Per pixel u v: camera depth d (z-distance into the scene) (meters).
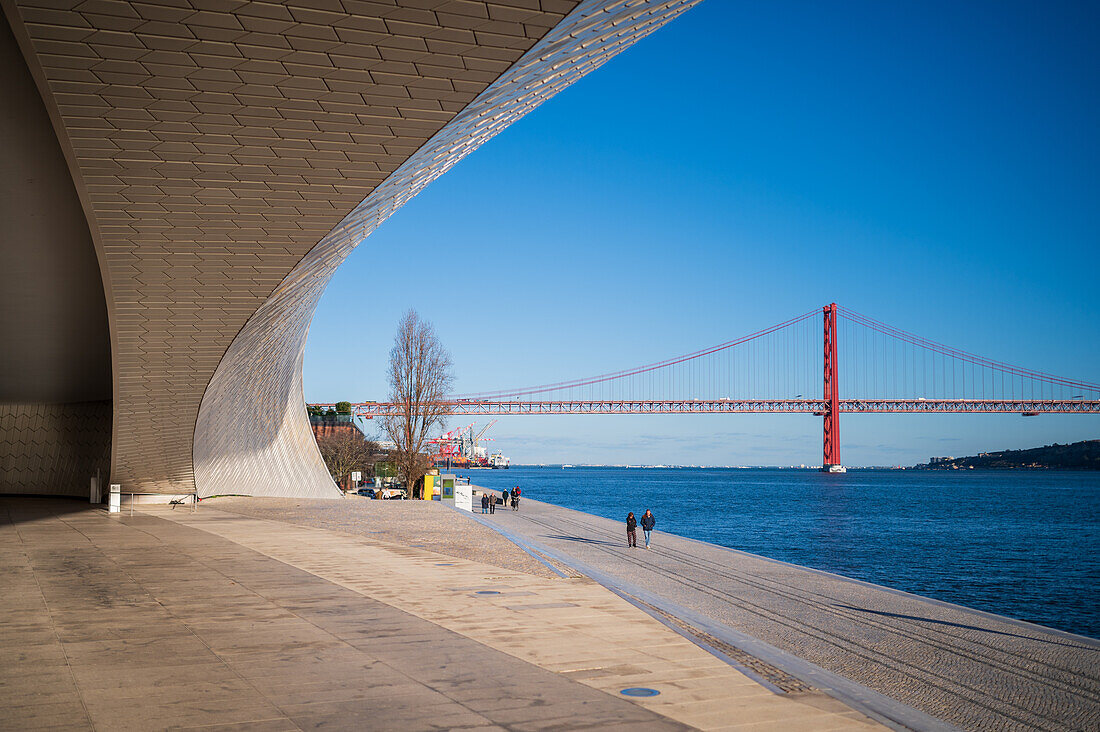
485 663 6.30
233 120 10.26
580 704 5.31
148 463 23.97
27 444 28.88
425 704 5.20
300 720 4.83
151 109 9.93
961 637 13.06
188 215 12.93
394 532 16.89
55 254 15.98
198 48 8.71
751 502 79.50
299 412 37.41
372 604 8.66
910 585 26.08
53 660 6.20
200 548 13.49
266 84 9.48
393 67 9.21
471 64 9.21
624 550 25.48
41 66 8.99
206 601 8.70
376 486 47.03
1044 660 11.55
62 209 14.06
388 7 8.06
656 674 6.16
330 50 8.83
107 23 8.24
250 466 31.95
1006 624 14.30
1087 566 31.06
